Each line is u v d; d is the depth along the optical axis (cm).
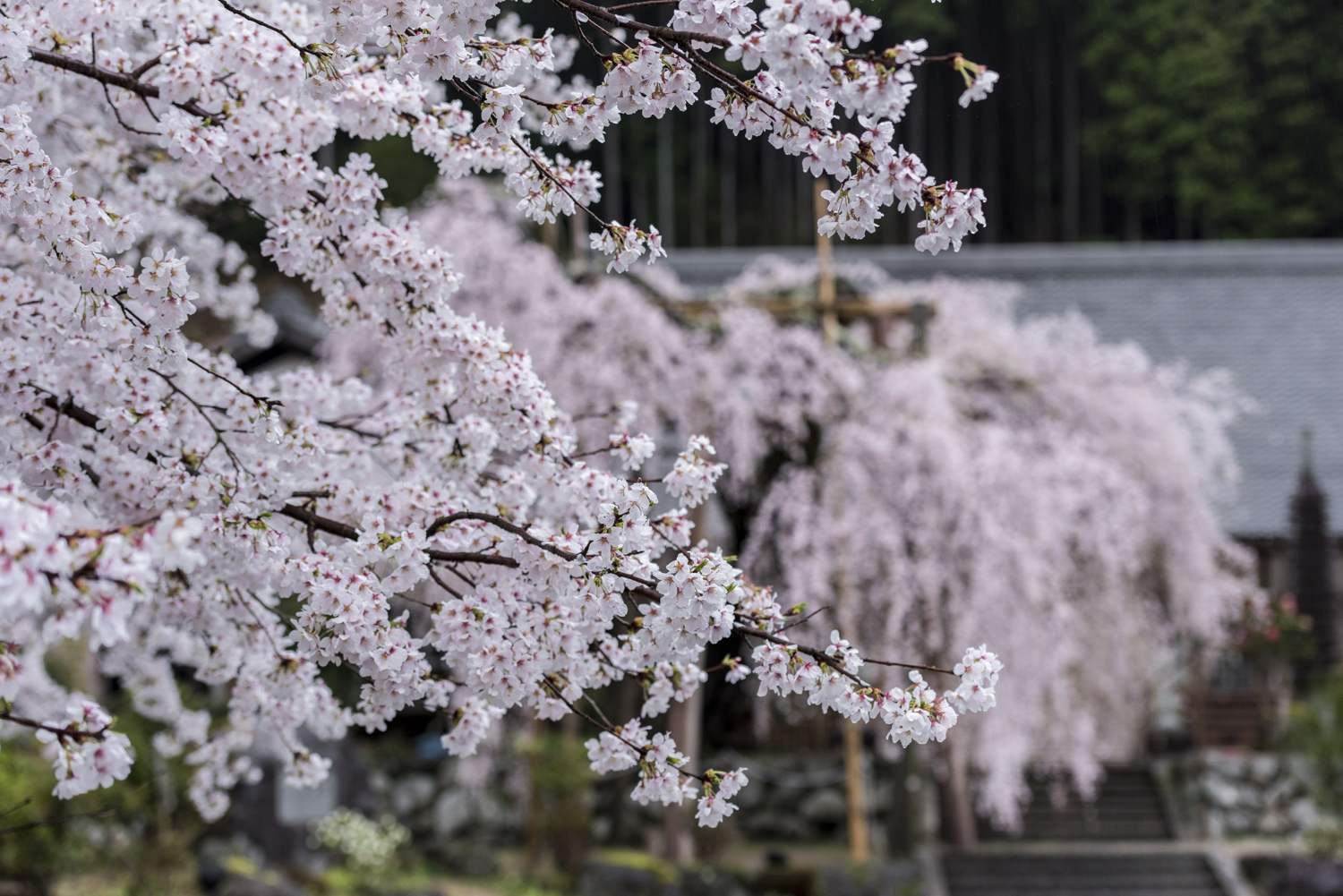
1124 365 1534
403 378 378
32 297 350
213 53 338
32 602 199
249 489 358
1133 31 3950
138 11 376
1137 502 1380
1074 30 4022
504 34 476
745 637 307
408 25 294
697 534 1400
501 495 382
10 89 336
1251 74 3841
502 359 352
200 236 535
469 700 360
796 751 1834
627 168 3950
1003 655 1327
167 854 1148
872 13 303
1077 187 4072
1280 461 2239
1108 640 1519
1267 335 2470
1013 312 2531
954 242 275
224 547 335
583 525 387
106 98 399
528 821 1587
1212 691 1922
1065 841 1764
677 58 281
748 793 1780
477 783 1528
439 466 394
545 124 299
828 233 281
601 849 1631
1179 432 1530
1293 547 2031
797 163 3962
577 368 1319
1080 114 4122
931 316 1480
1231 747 1902
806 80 263
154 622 463
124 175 459
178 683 666
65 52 369
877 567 1329
